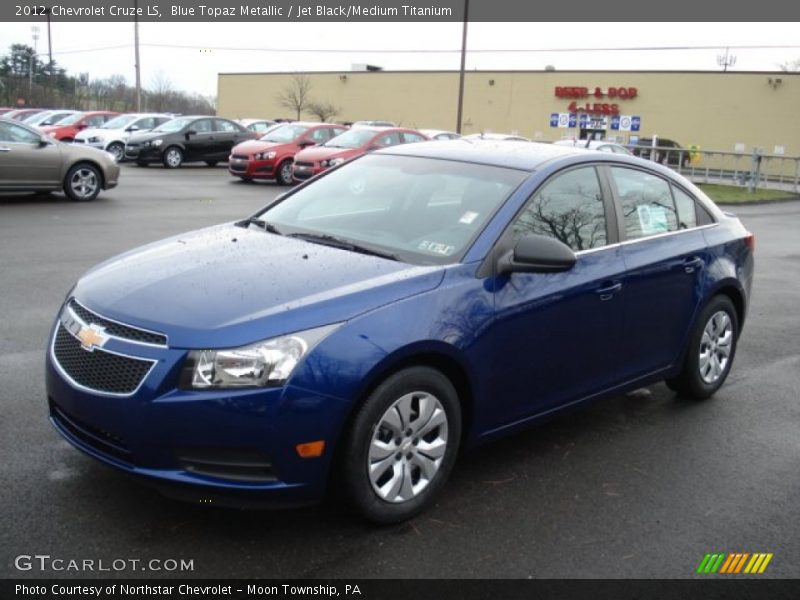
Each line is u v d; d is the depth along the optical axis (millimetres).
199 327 3264
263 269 3771
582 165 4746
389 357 3424
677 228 5309
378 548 3461
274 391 3203
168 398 3182
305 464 3283
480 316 3820
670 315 5078
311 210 4809
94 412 3334
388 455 3562
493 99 55281
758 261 12203
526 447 4680
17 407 4727
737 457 4688
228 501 3262
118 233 11430
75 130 29828
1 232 10914
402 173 4824
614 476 4336
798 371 6473
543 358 4207
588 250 4527
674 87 49844
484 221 4148
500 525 3725
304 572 3256
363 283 3621
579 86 52344
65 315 3738
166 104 73812
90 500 3701
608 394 4785
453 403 3787
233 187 19984
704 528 3814
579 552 3535
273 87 65375
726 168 32156
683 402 5629
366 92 60469
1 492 3730
